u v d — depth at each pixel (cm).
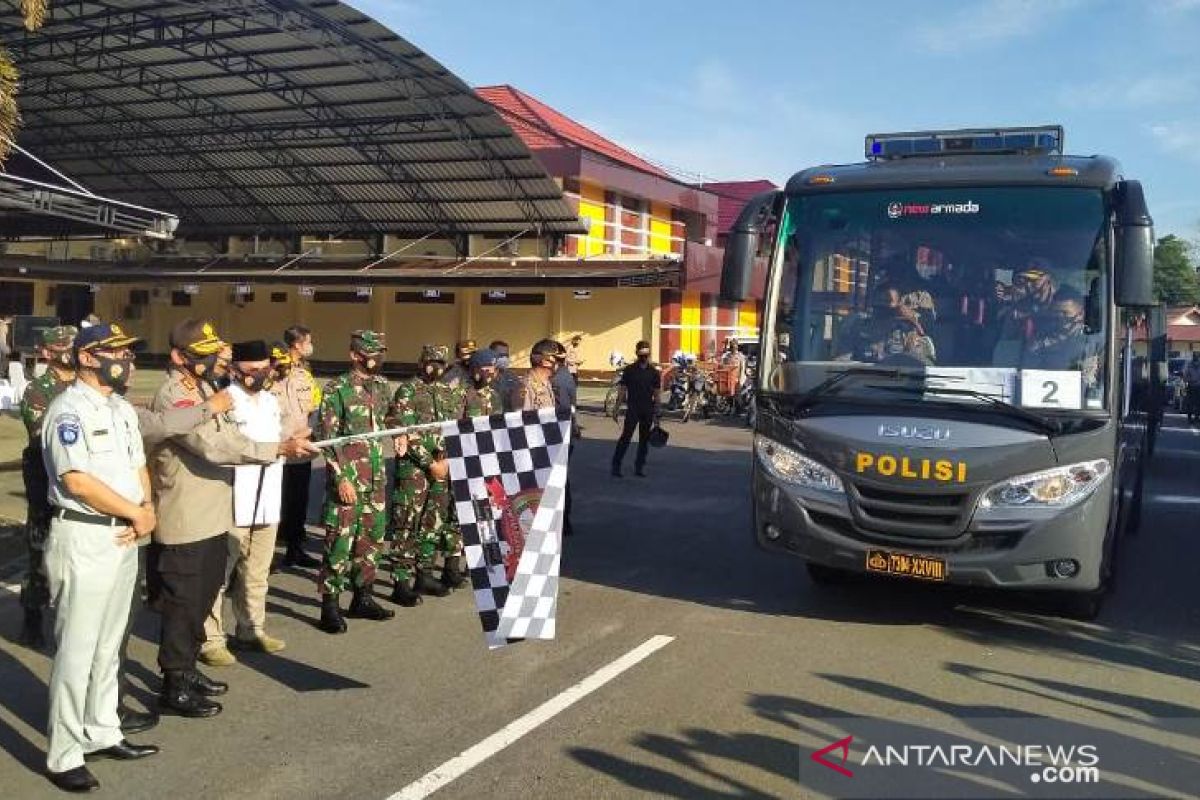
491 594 519
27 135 3525
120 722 485
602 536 985
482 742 482
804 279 707
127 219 1283
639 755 468
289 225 3769
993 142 754
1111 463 620
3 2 2425
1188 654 634
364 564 678
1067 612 712
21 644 619
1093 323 634
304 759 462
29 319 1891
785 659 609
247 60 2759
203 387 580
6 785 433
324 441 630
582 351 3212
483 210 3238
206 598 521
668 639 647
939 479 623
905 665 602
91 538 434
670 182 3553
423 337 3509
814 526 661
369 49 2559
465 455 530
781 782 440
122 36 2725
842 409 661
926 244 680
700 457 1614
